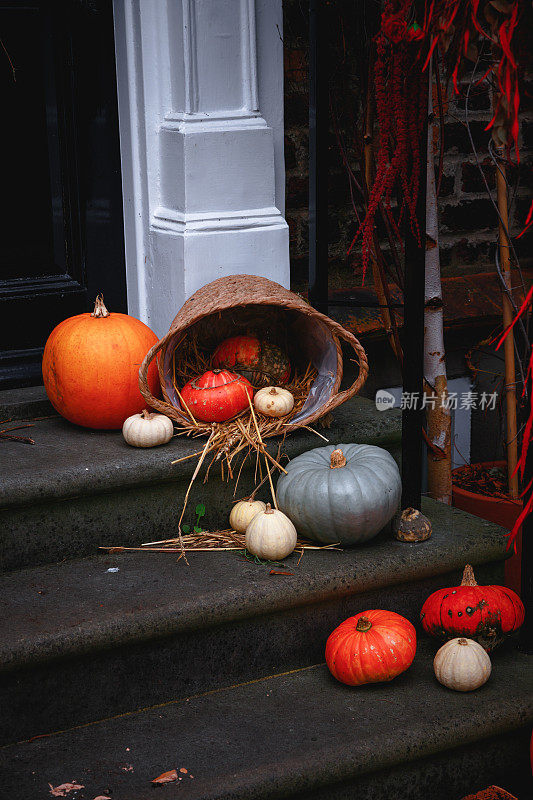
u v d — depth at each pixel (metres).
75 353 2.61
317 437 2.72
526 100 3.55
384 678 2.27
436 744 2.11
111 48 2.97
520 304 3.54
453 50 2.59
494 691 2.29
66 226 3.05
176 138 2.86
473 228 3.64
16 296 3.01
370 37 3.14
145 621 2.15
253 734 2.11
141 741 2.09
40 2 2.86
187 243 2.87
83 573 2.38
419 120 2.41
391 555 2.48
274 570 2.39
